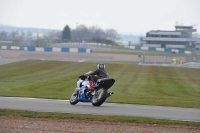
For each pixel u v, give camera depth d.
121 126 28.11
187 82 95.00
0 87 67.94
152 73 117.69
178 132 26.83
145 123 29.77
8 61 141.38
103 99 39.19
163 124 29.67
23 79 88.88
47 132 25.11
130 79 96.56
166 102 48.28
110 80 38.59
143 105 43.84
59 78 93.75
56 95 54.31
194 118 34.00
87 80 40.34
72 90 67.06
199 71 133.00
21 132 24.86
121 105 42.72
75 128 26.69
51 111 34.41
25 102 41.50
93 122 29.25
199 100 55.94
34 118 30.20
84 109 36.94
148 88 76.56
